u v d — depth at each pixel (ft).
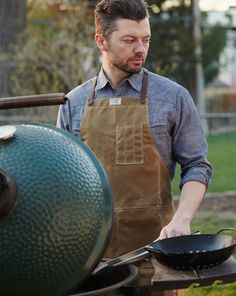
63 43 41.78
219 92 89.45
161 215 12.71
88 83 13.34
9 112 43.06
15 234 9.30
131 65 12.60
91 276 10.77
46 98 11.16
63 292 9.79
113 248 12.75
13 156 9.61
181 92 12.87
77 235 9.58
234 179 39.70
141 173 12.71
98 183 9.95
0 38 50.96
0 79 46.80
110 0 12.56
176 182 35.19
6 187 9.21
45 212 9.38
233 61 89.97
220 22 81.51
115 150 12.78
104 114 12.92
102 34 12.70
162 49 71.72
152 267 10.39
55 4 61.36
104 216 9.93
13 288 9.51
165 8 75.92
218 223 29.78
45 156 9.66
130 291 10.39
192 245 11.33
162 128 12.74
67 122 13.34
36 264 9.41
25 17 51.83
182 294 13.15
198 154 12.84
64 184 9.55
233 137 63.57
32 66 42.11
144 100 12.82
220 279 10.52
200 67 75.46
